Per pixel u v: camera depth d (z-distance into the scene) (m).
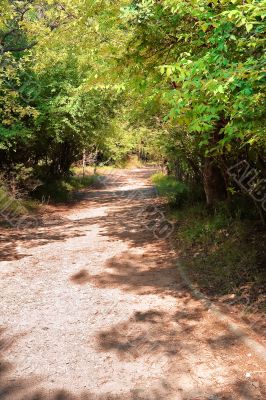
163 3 5.33
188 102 4.12
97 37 7.90
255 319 4.93
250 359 4.14
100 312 5.57
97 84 7.34
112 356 4.36
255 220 8.31
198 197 12.33
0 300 6.07
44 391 3.75
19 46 14.43
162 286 6.49
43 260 8.34
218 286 6.10
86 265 7.91
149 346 4.55
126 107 17.25
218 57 4.07
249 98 3.76
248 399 3.53
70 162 23.91
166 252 8.52
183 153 10.58
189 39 6.14
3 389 3.79
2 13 10.98
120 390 3.74
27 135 13.81
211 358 4.22
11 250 9.21
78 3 8.01
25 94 14.47
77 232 11.41
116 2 6.89
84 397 3.65
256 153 6.38
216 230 8.48
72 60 14.89
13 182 14.09
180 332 4.86
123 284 6.71
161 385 3.79
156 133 11.30
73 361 4.27
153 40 6.58
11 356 4.40
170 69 4.06
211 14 4.25
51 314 5.53
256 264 6.41
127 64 6.93
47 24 11.83
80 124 16.36
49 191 18.31
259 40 3.70
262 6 3.58
